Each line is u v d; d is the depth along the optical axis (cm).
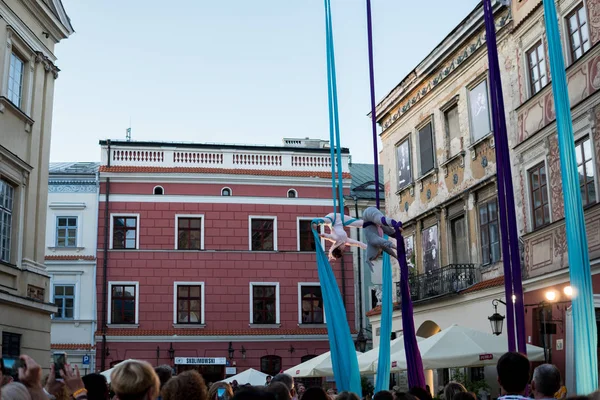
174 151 3631
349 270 3659
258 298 3575
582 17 1797
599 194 1681
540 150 1934
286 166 3731
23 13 2145
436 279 2388
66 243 3484
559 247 1814
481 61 2255
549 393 607
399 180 2830
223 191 3641
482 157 2231
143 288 3478
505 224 889
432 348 1382
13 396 482
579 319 788
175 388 519
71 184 3528
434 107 2550
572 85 1814
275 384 608
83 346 3378
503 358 625
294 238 3656
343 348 962
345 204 3766
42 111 2295
